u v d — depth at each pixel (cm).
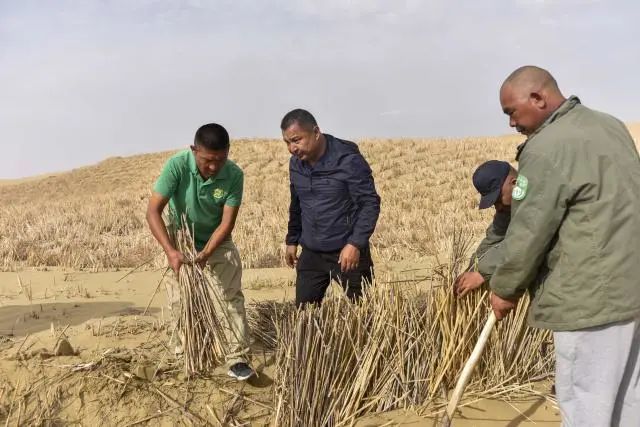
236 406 411
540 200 297
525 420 404
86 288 696
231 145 3538
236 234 1217
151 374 425
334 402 395
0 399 414
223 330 427
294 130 427
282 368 395
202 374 427
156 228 410
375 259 916
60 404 411
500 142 3120
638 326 314
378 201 441
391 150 3012
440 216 1454
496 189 384
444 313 424
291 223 495
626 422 324
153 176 3528
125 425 399
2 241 1185
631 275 295
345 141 446
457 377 431
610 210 291
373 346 405
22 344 460
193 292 411
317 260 464
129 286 714
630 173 297
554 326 312
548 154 295
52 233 1311
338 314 402
